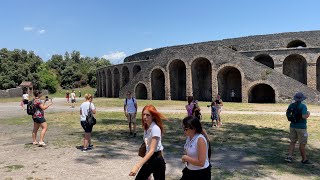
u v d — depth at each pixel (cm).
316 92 3000
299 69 3822
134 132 1397
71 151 1088
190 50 3862
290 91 3133
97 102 3900
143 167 557
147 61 4631
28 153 1059
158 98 4394
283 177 787
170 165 905
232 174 812
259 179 770
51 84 9031
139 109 2823
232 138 1334
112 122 1903
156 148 553
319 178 779
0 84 8219
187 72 3894
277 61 3641
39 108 1188
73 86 9969
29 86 6881
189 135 498
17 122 1978
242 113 2323
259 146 1171
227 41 4359
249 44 4166
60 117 2239
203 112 2442
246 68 3400
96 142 1256
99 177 784
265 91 3834
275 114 2219
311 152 1064
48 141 1286
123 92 4612
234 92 4022
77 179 767
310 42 3844
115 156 1015
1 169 855
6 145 1205
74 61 12588
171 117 2152
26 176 789
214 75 3634
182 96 4444
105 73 6303
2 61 8600
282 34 3978
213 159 978
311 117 1986
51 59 11681
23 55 9144
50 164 911
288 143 1226
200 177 482
